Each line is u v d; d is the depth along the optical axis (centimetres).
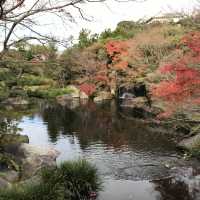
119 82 4319
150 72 3369
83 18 735
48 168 1178
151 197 1222
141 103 3706
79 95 4438
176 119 2078
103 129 2555
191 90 1775
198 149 1750
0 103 1246
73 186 1102
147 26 4153
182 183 1366
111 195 1225
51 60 819
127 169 1545
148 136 2272
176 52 2727
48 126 2689
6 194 930
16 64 841
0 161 1351
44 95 1185
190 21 2209
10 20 695
